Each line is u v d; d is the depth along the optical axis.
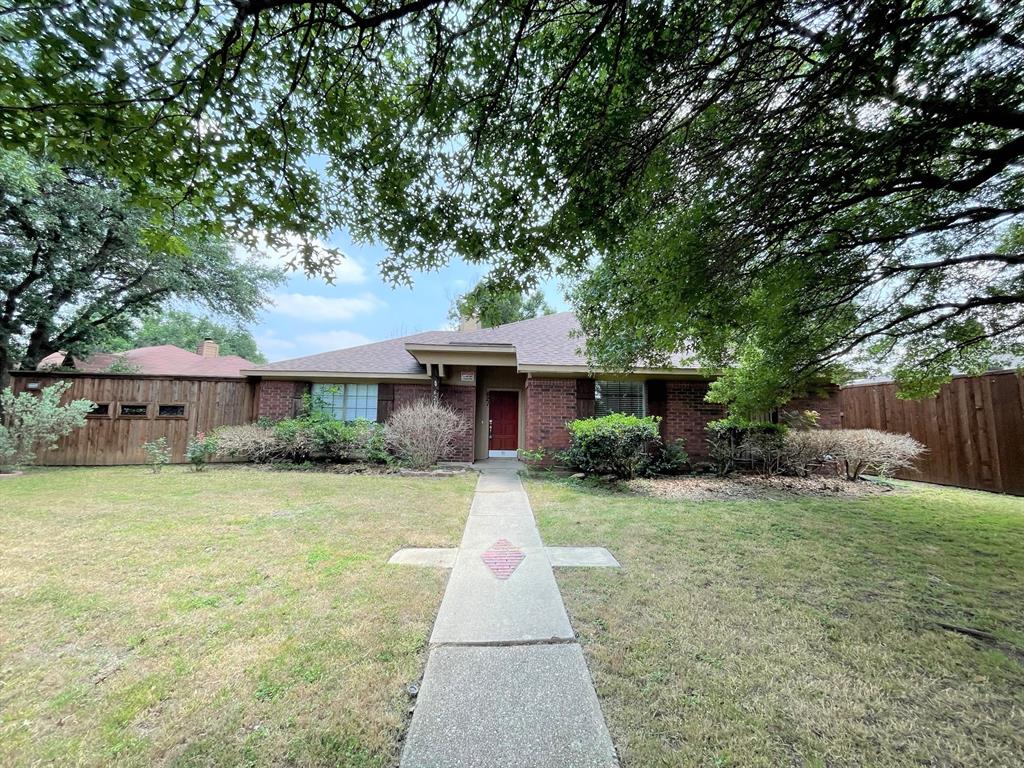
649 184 2.67
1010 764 1.65
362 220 2.57
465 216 2.56
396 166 2.39
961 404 7.75
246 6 1.65
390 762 1.65
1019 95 2.30
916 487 7.75
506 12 1.98
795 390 6.69
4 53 1.59
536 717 1.89
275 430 9.66
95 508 5.54
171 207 2.23
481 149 2.34
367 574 3.46
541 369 9.30
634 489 7.30
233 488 6.97
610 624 2.71
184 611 2.79
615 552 4.09
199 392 10.62
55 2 1.50
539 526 4.99
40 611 2.76
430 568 3.63
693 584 3.35
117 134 1.88
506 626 2.68
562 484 7.81
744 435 8.52
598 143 2.22
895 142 2.60
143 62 1.68
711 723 1.86
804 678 2.18
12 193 8.61
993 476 7.25
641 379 9.62
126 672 2.15
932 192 3.71
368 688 2.07
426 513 5.52
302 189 2.33
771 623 2.73
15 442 8.57
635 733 1.80
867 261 4.39
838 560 3.89
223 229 2.34
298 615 2.76
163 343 26.44
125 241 10.93
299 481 7.71
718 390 8.07
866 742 1.76
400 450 9.69
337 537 4.42
